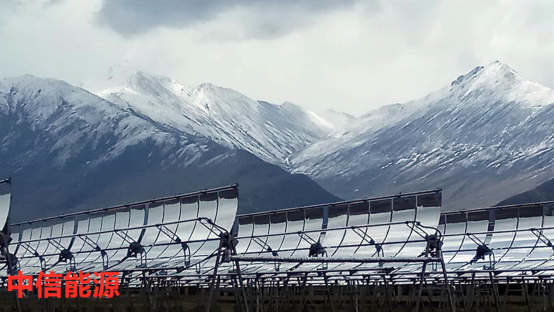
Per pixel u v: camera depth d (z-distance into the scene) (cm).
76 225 7506
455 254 6800
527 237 6688
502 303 7200
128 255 6322
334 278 6350
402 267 5597
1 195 6525
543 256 6425
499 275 6291
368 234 6091
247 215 6988
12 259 6725
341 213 6394
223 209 5856
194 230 6044
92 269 6712
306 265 6028
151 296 6806
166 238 6262
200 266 5847
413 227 5831
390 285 6906
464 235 6925
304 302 6912
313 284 7194
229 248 4659
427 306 7144
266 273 5569
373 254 5966
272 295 7475
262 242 6625
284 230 6731
